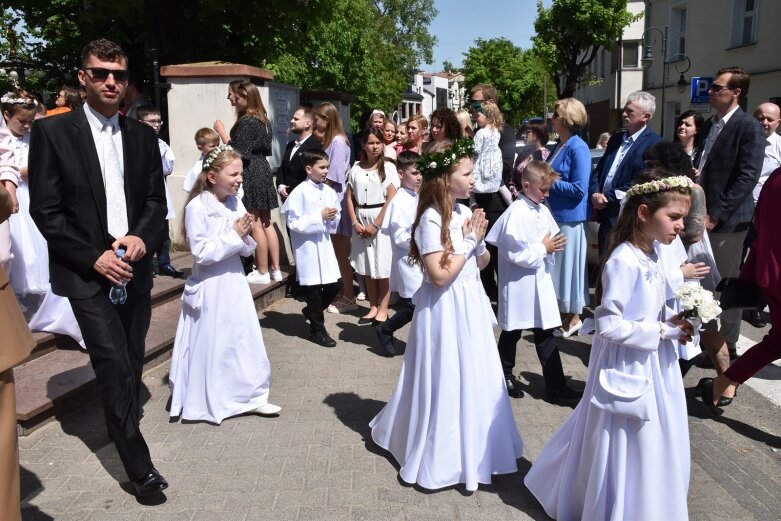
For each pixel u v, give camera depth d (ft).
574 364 18.21
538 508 11.05
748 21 60.29
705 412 15.16
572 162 18.95
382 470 12.21
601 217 19.44
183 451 12.87
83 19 35.86
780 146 22.35
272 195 23.54
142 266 12.07
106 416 10.85
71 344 16.96
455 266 11.12
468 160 11.34
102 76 10.97
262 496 11.25
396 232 17.69
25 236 16.66
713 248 17.84
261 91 26.94
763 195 13.48
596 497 9.66
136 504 11.00
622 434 9.48
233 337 14.17
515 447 12.09
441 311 11.43
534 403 15.60
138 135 11.87
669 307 10.89
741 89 17.39
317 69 65.62
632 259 9.67
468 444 11.27
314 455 12.76
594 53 86.48
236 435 13.60
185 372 14.23
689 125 20.52
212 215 13.84
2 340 8.75
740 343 20.02
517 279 15.29
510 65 114.01
